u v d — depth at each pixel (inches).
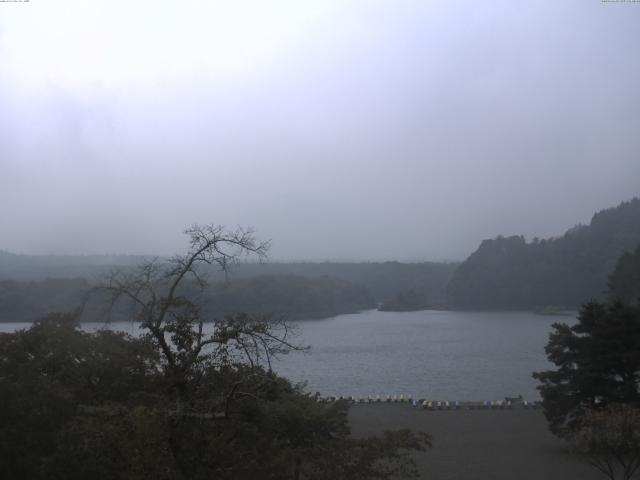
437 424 1851.6
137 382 874.1
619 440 1090.7
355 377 3186.5
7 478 887.1
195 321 709.9
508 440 1619.1
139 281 642.8
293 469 745.6
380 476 683.4
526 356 4104.3
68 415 879.7
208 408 605.6
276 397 944.9
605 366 1403.8
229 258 647.1
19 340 982.4
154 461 560.7
